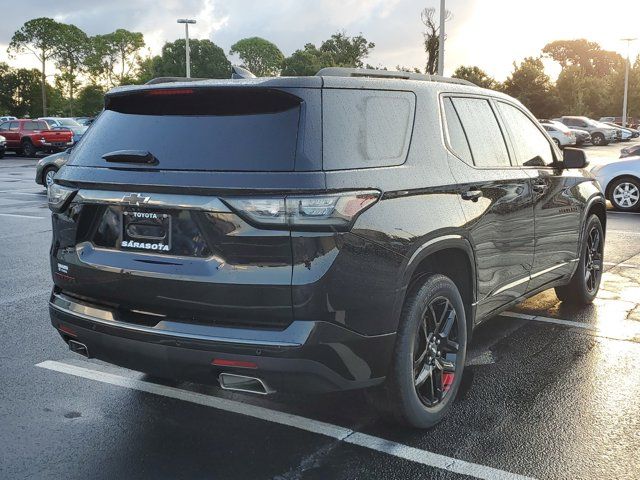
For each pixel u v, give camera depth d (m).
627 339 5.15
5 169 26.06
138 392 4.18
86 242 3.43
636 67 74.19
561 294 6.02
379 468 3.24
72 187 3.45
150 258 3.15
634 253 8.61
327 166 2.95
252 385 3.03
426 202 3.43
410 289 3.43
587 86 71.62
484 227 3.94
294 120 3.01
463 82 4.32
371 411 3.88
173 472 3.22
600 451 3.39
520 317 5.76
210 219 2.97
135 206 3.16
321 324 2.91
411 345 3.38
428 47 27.77
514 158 4.55
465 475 3.17
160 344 3.06
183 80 3.65
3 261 8.23
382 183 3.16
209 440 3.54
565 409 3.88
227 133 3.10
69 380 4.37
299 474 3.19
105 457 3.37
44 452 3.42
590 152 34.22
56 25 91.19
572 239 5.46
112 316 3.27
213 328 2.99
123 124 3.45
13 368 4.59
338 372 3.03
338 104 3.13
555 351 4.88
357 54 75.06
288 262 2.88
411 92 3.66
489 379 4.35
